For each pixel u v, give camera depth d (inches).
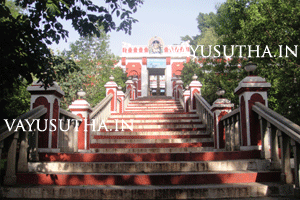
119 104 568.4
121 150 311.4
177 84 731.4
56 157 226.7
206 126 406.3
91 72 743.7
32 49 186.5
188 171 209.2
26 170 203.2
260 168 212.4
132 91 761.6
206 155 231.3
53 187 177.9
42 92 235.9
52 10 166.6
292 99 267.0
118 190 171.9
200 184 187.9
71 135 286.8
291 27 285.1
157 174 191.3
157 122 445.4
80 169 211.0
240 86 237.5
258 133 232.2
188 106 543.8
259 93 235.8
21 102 416.5
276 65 323.6
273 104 389.4
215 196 172.4
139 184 188.5
